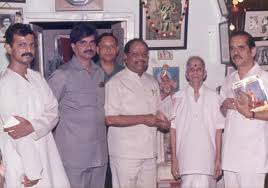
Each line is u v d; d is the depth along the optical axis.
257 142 3.65
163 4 4.68
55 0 4.61
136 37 4.71
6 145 3.17
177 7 4.70
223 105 3.81
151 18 4.68
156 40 4.71
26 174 3.17
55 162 3.43
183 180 4.07
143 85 3.91
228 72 4.68
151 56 4.72
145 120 3.80
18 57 3.22
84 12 4.64
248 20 4.54
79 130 3.73
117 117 3.77
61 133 3.73
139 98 3.87
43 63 4.86
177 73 4.76
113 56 4.15
